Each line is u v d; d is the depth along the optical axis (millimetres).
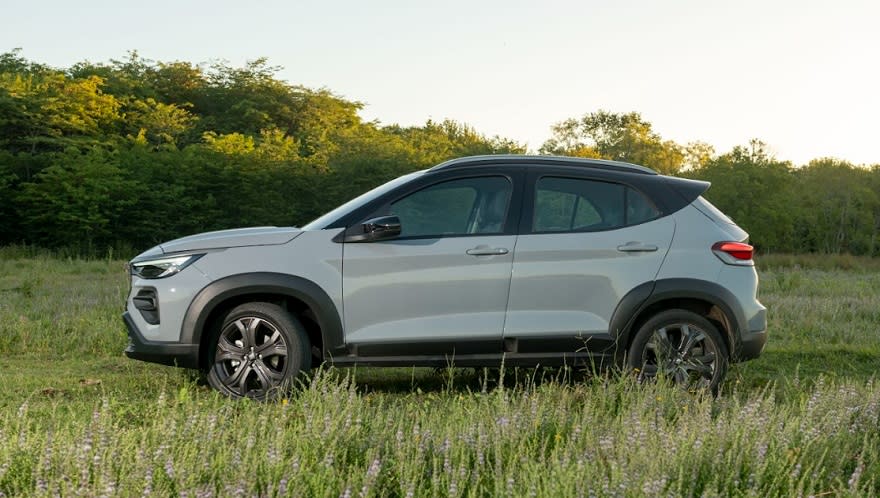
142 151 40906
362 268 6812
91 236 34531
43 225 35688
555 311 6918
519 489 4367
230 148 41719
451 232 6941
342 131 52688
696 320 6973
